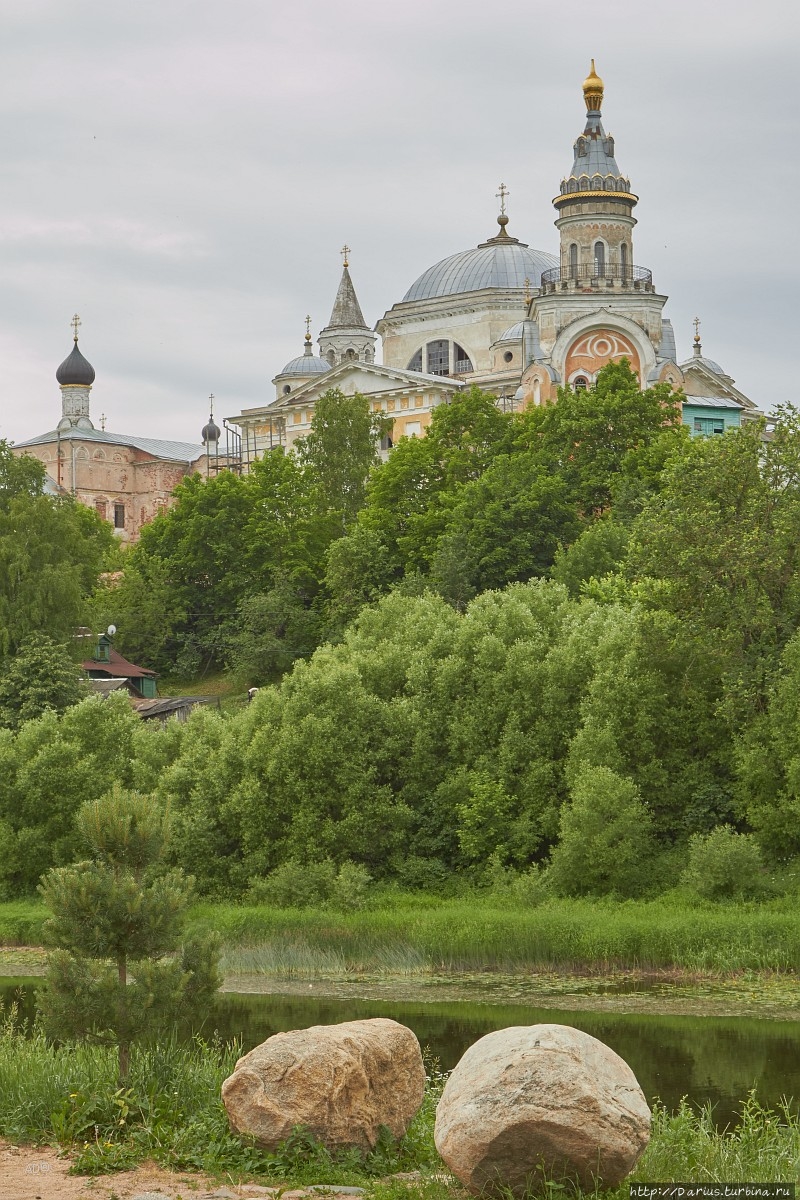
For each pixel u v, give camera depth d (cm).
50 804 6072
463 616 6638
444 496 9425
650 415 9462
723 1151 1773
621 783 5159
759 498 5484
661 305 11212
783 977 4219
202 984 2152
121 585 11144
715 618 5403
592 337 11019
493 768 5669
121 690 6694
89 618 9150
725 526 5441
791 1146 1817
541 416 9819
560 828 5338
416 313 14025
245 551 10919
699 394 12244
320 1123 1752
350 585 9494
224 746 5959
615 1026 3562
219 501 11088
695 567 5394
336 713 5825
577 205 11281
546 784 5541
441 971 4556
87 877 2133
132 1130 1884
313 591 10538
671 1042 3347
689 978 4262
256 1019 3722
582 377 11012
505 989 4191
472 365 13700
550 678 5744
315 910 5203
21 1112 1958
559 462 9331
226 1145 1769
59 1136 1878
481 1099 1557
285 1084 1764
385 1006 3934
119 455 17762
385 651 6391
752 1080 2933
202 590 11106
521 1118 1527
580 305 11169
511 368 12719
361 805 5684
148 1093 2005
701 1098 2778
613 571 7681
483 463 9862
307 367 15688
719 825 5334
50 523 9138
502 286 13812
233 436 14438
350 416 11438
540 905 5034
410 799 5825
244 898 5591
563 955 4497
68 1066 2125
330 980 4428
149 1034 2108
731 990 4066
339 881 5338
